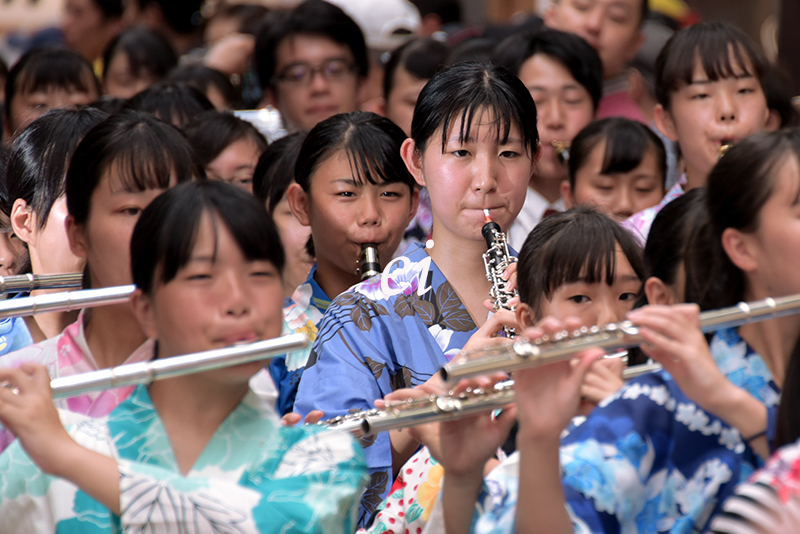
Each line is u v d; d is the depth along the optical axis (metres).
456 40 23.52
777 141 7.39
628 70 19.98
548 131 16.16
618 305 9.45
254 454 7.59
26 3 33.03
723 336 7.79
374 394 9.81
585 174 15.14
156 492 7.07
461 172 10.30
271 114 19.45
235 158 14.98
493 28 23.42
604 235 9.40
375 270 11.71
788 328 7.58
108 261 9.39
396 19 24.66
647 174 15.04
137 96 16.09
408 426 7.88
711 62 13.86
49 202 10.84
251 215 7.52
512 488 7.85
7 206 11.68
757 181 7.34
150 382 7.84
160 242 7.40
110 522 7.54
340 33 18.53
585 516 7.05
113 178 9.32
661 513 7.34
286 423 8.40
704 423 7.42
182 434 7.63
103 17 27.59
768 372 7.61
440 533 8.10
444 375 6.93
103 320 9.40
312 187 12.27
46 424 7.20
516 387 7.24
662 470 7.41
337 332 10.22
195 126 15.11
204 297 7.36
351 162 11.99
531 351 6.99
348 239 12.00
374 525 9.20
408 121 18.61
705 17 29.70
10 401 7.20
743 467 7.25
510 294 10.12
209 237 7.36
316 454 7.64
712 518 7.24
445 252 10.62
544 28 16.72
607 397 7.80
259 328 7.45
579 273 9.28
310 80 18.48
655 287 8.98
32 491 7.64
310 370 10.22
